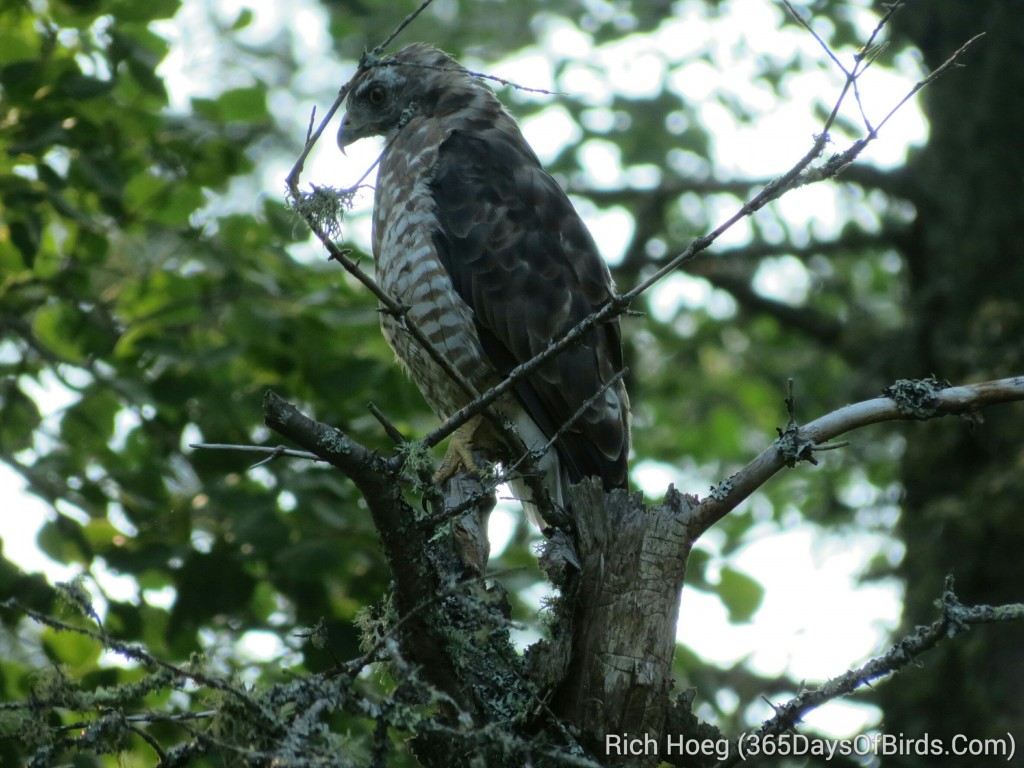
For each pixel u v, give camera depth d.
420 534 5.92
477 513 6.73
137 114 10.75
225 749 5.31
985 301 13.72
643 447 18.55
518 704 6.14
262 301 10.93
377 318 10.48
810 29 5.44
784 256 16.30
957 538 12.69
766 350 19.14
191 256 11.14
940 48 14.31
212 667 6.45
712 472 18.73
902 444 15.01
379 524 5.85
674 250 17.42
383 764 5.10
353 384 10.41
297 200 5.55
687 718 6.29
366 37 16.27
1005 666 12.14
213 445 5.60
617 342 9.53
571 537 6.36
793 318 16.66
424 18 17.09
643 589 6.19
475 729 5.23
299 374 10.70
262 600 10.59
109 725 5.30
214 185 11.37
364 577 9.99
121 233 11.57
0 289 11.03
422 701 5.86
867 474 16.41
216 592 9.68
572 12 17.08
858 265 19.50
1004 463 12.91
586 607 6.22
